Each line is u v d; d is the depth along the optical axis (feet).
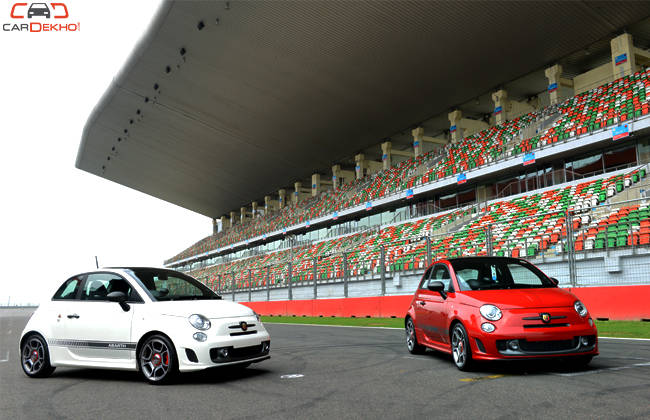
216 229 231.09
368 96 101.45
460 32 79.10
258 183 166.40
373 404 16.02
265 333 22.68
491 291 21.77
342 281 71.51
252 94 108.17
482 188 90.79
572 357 20.07
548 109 86.17
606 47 84.99
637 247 40.75
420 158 111.14
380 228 110.32
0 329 67.36
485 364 22.86
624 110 66.74
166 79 112.37
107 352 21.67
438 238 66.90
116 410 16.15
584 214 52.44
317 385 19.69
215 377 22.06
